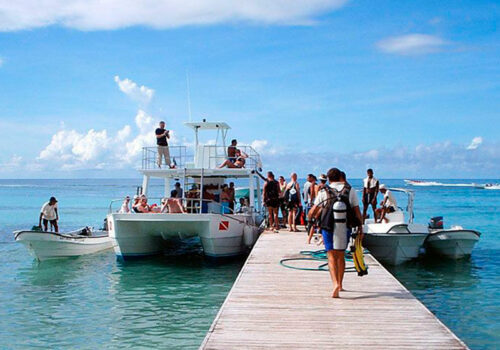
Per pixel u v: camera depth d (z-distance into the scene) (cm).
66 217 4056
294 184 1825
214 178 1936
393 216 1694
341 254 800
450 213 4653
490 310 1091
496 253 1955
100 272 1536
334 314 709
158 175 1800
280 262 1134
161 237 1828
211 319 1017
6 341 882
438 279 1436
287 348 572
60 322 998
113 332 933
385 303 769
